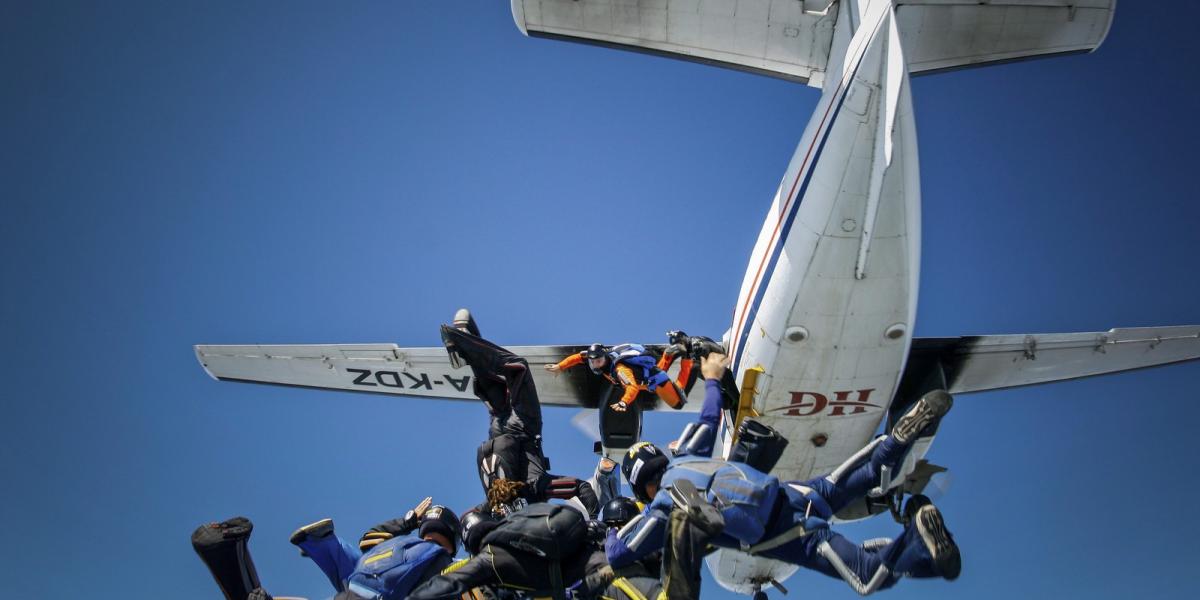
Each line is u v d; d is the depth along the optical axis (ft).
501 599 26.13
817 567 24.89
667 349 34.40
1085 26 47.50
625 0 47.93
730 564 50.96
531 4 48.70
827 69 47.70
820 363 44.57
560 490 29.76
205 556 27.37
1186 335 51.83
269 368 56.13
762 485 23.86
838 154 39.60
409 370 55.83
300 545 28.78
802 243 42.01
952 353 52.31
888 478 24.23
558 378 54.65
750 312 45.68
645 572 24.80
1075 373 52.85
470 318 33.24
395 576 26.40
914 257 41.75
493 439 30.66
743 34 48.16
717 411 26.81
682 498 21.99
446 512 28.02
